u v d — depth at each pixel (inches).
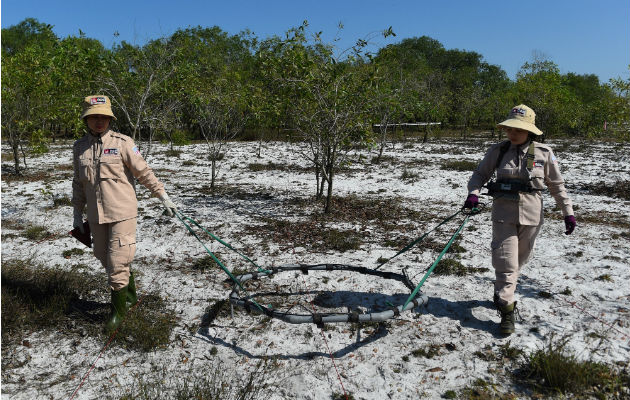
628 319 160.4
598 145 1023.0
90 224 154.4
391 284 195.2
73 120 351.6
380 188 460.4
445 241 262.2
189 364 137.8
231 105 473.1
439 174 555.2
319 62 319.6
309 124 341.4
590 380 123.6
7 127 514.9
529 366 131.9
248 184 490.6
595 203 379.6
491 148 160.9
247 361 139.3
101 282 195.2
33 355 140.9
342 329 158.1
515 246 153.4
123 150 152.3
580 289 187.8
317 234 280.2
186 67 387.9
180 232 282.4
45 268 202.5
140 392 121.4
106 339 149.4
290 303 179.6
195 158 745.6
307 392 124.0
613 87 470.0
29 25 2370.8
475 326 158.2
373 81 314.0
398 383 127.9
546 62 1051.3
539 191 154.5
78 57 344.8
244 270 212.8
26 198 396.5
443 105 1181.1
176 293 187.5
